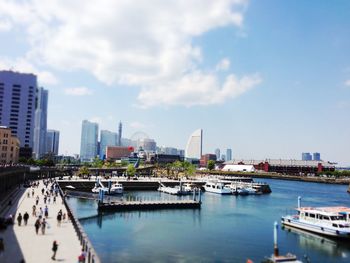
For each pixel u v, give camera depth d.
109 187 136.25
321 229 70.19
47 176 188.62
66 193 119.56
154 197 134.88
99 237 65.44
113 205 96.12
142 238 65.38
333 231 67.56
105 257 52.28
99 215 89.69
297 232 73.31
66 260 36.47
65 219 59.59
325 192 189.50
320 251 59.41
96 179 159.50
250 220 87.81
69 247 41.62
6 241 43.50
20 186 115.56
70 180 153.25
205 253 56.00
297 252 58.53
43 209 68.56
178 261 51.31
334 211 74.06
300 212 77.88
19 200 81.06
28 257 37.12
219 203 123.88
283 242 64.62
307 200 141.50
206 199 137.25
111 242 61.75
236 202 127.88
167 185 169.38
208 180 198.38
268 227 78.56
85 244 39.41
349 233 65.75
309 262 52.75
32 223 55.56
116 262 49.94
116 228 74.12
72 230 51.00
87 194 118.25
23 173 134.50
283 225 80.19
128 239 64.31
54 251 36.84
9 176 97.12
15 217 60.00
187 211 101.19
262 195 159.88
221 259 52.88
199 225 79.81
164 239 65.00
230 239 66.12
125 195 139.12
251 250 58.50
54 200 80.25
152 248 58.31
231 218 90.50
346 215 72.06
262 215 96.38
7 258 36.59
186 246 60.16
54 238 45.88
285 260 46.44
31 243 42.91
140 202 101.44
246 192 161.62
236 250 58.22
